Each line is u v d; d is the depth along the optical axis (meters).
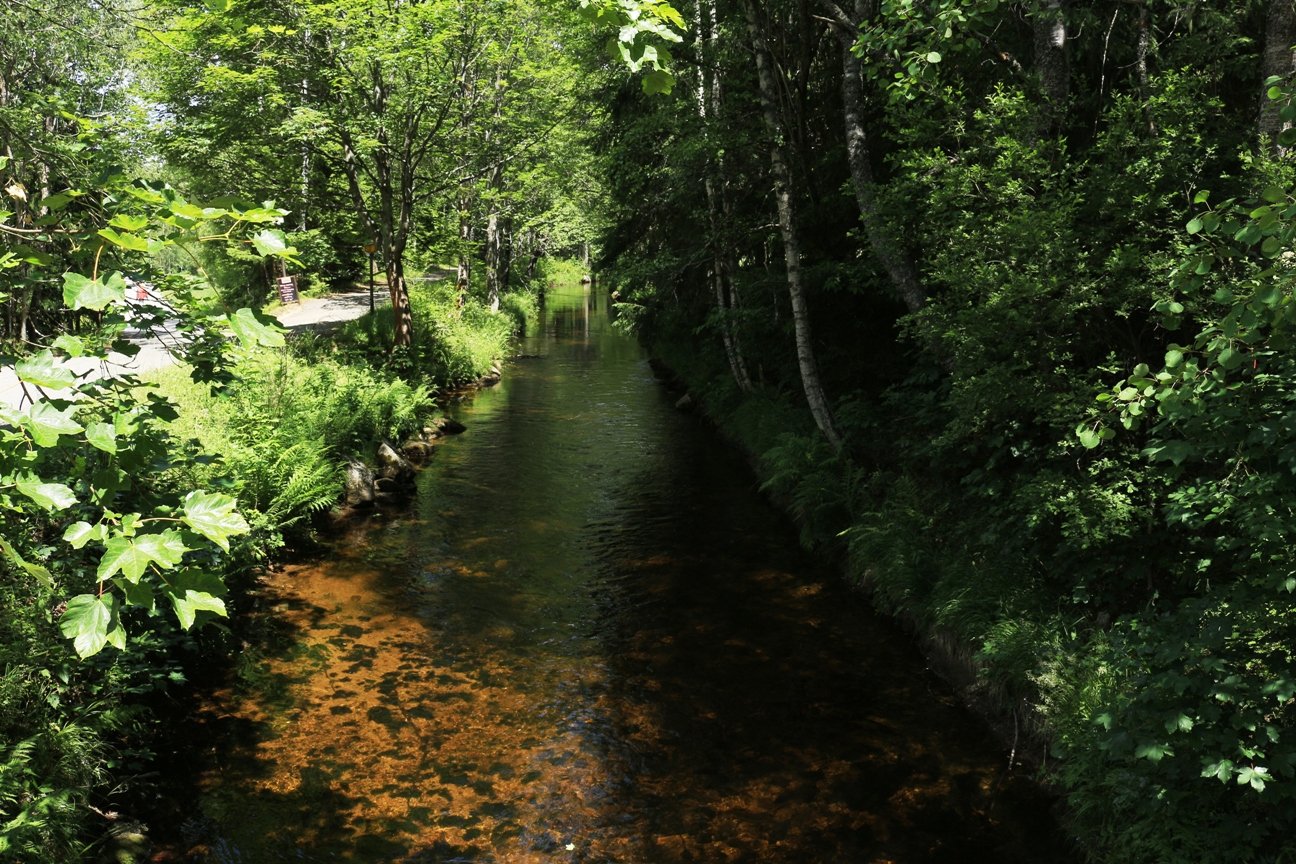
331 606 9.11
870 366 13.54
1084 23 8.41
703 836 5.48
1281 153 5.45
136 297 3.80
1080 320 6.70
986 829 5.55
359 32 15.71
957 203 6.98
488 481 14.38
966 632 7.37
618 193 18.30
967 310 6.57
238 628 8.41
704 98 15.23
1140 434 6.45
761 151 13.52
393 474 13.89
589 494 13.71
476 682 7.52
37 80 15.95
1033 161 6.55
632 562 10.62
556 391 23.81
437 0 15.95
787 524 12.18
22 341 3.65
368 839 5.41
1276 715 4.02
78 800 5.04
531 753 6.43
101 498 2.52
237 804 5.74
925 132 7.69
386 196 19.50
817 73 14.01
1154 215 6.51
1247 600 4.00
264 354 14.18
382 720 6.86
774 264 15.20
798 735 6.70
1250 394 3.97
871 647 8.27
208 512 2.33
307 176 20.38
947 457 8.80
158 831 5.43
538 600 9.40
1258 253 5.21
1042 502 6.40
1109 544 6.32
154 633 6.50
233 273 30.45
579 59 16.17
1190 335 6.57
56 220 3.17
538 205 34.22
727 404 18.42
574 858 5.25
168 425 9.71
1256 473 4.11
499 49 19.55
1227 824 4.02
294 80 16.59
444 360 22.55
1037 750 6.21
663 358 27.56
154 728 6.54
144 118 16.14
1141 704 4.27
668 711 7.06
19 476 2.23
